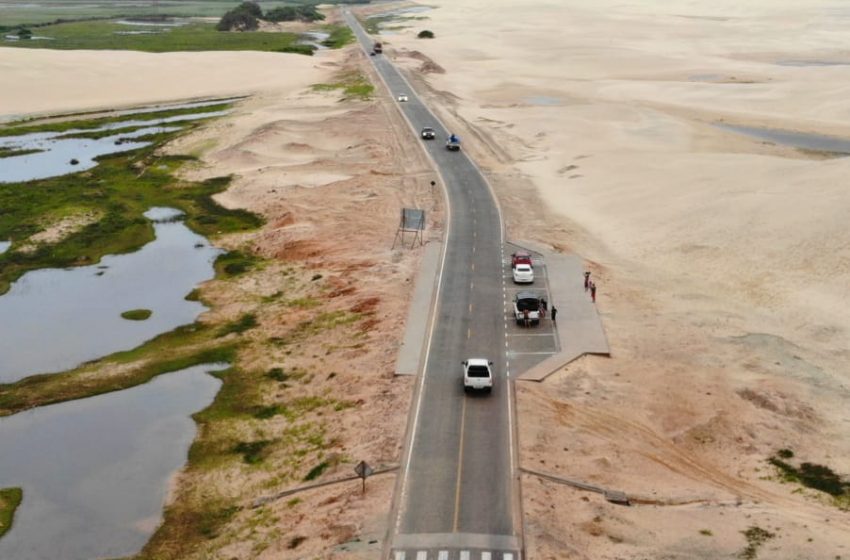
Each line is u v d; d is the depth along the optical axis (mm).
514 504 33906
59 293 62531
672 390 43875
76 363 51750
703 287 57781
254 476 38906
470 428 39938
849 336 49688
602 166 90062
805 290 55531
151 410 45594
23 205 83000
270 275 64438
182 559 33188
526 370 45812
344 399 44375
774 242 62219
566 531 32000
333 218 74688
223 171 95062
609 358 47438
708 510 34000
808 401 42750
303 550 31734
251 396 46438
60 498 38156
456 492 34719
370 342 50062
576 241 67562
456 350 48156
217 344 53312
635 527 32500
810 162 81688
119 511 37031
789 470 37406
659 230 68562
